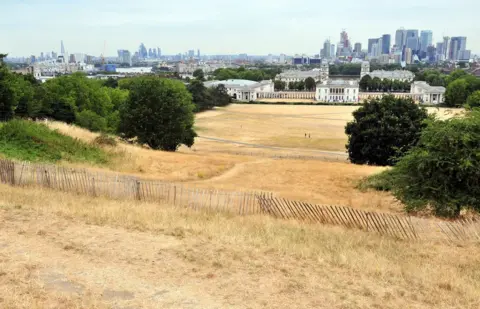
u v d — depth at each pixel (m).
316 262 16.23
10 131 38.22
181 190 26.00
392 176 31.75
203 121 143.00
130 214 20.59
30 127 41.16
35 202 21.78
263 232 20.05
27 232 17.23
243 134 117.06
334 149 94.69
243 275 14.57
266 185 39.19
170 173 41.59
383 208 30.81
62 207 21.02
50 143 39.41
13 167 27.08
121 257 15.45
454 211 25.48
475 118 26.42
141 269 14.55
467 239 21.33
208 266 15.12
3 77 59.00
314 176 44.53
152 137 61.91
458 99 174.88
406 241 21.28
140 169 41.06
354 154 60.09
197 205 25.03
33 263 14.37
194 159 50.41
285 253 16.95
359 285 14.38
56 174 26.59
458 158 25.41
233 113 166.62
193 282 13.85
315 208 23.94
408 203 26.70
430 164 26.09
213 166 47.56
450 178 25.98
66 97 81.19
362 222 22.88
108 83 197.75
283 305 12.70
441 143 25.88
